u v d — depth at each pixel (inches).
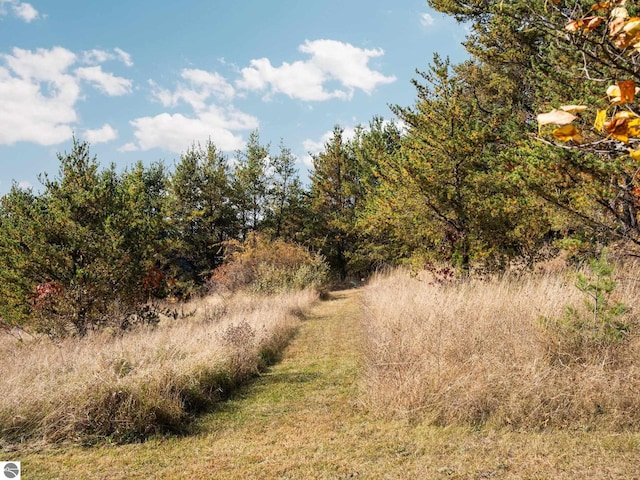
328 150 1317.7
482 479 158.6
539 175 261.0
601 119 45.3
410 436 199.0
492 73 641.6
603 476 152.1
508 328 259.0
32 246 466.6
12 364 307.7
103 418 226.8
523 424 194.2
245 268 934.4
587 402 194.1
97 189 500.7
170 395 252.1
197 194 1269.7
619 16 48.0
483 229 463.8
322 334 496.4
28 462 197.8
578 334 229.3
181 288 933.2
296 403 267.3
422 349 260.2
